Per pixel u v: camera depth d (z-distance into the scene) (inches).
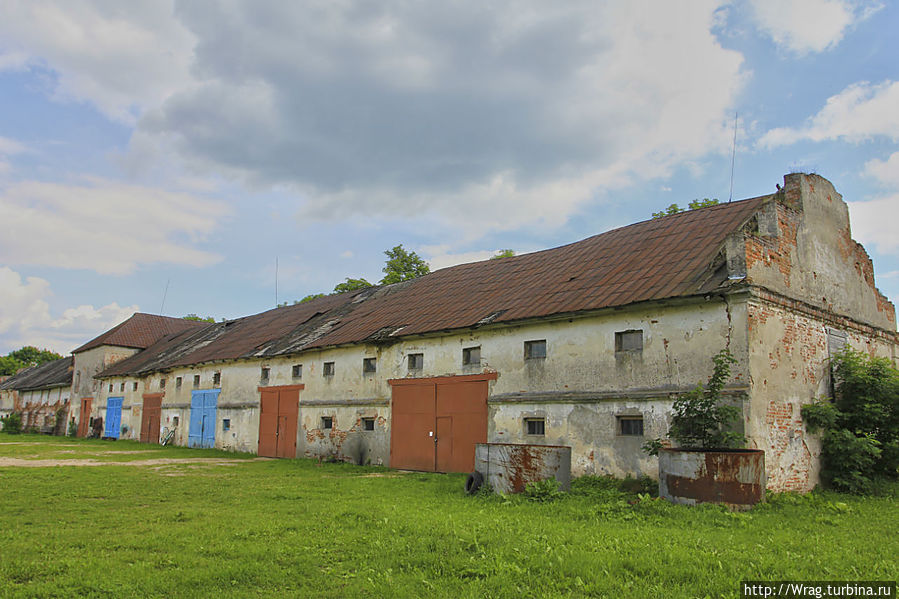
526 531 322.0
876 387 576.7
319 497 473.1
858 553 286.2
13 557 269.1
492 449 490.6
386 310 978.1
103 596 219.0
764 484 419.2
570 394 604.1
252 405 1094.4
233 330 1444.4
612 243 776.9
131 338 1824.6
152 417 1422.2
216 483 565.9
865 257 735.7
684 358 530.3
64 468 704.4
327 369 944.3
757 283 515.8
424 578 238.1
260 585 232.7
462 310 788.0
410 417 779.4
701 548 284.5
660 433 530.0
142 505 428.8
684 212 763.4
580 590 225.6
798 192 626.2
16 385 2315.5
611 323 587.8
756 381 494.3
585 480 555.5
